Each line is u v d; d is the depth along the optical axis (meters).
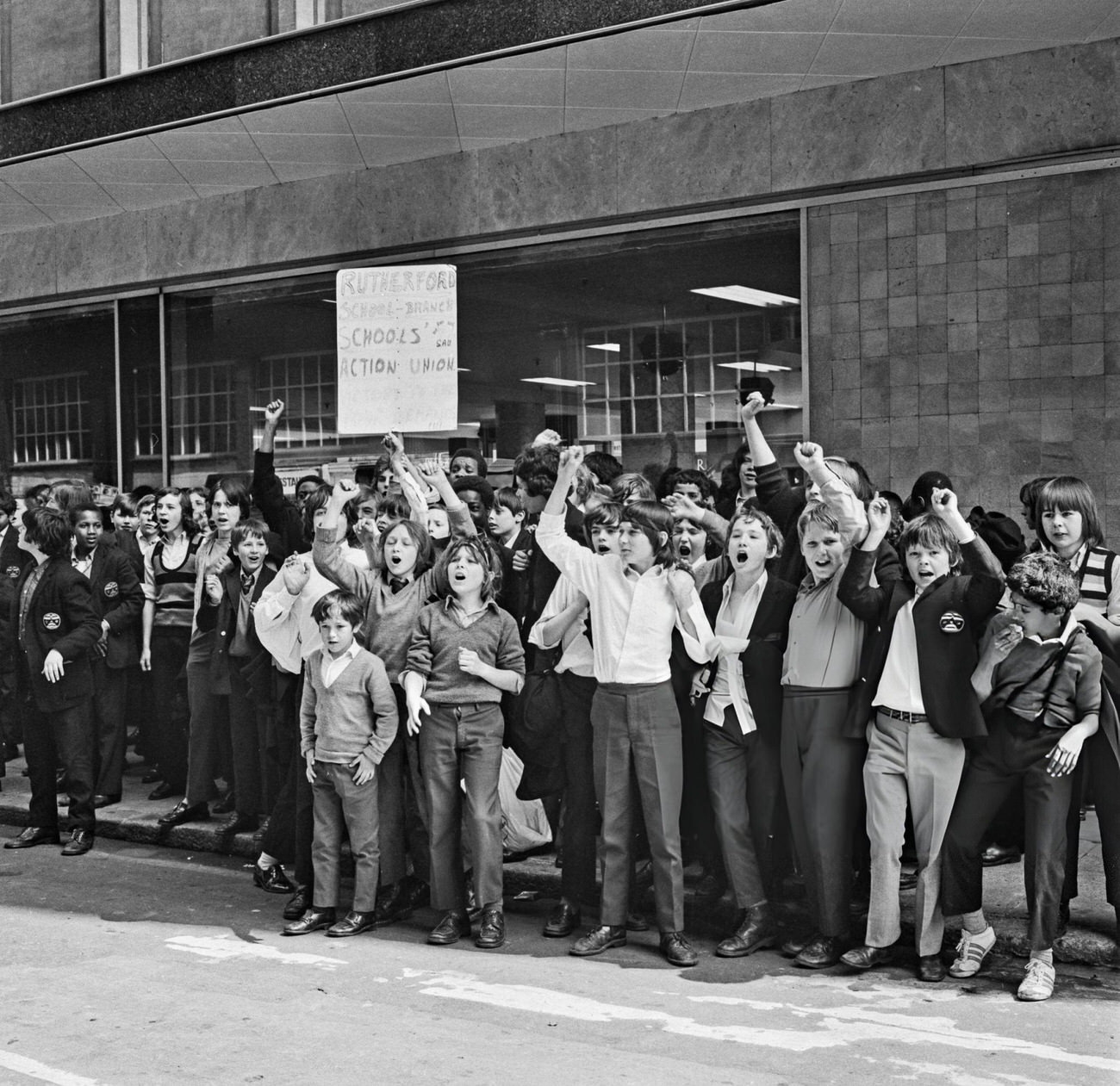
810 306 9.59
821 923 5.79
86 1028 4.98
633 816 6.00
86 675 8.28
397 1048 4.74
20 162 13.01
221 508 7.93
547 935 6.26
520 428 11.05
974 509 7.43
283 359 12.39
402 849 6.62
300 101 11.24
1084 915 6.01
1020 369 8.84
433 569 6.52
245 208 12.41
